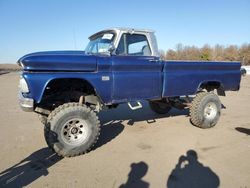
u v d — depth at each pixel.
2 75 36.56
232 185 3.46
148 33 5.42
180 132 5.87
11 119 7.37
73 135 4.42
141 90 5.15
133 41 5.23
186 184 3.49
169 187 3.41
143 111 8.22
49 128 4.21
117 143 5.12
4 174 3.80
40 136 5.64
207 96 6.04
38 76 4.07
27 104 4.10
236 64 6.76
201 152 4.63
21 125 6.64
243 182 3.54
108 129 6.14
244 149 4.77
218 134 5.71
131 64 4.94
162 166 4.05
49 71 4.20
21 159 4.35
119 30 5.04
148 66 5.16
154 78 5.28
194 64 5.86
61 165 4.10
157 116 7.52
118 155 4.50
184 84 5.77
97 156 4.45
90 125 4.48
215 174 3.78
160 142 5.18
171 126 6.39
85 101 4.83
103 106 5.15
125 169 3.95
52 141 4.21
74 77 4.34
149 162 4.20
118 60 4.81
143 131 5.96
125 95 4.97
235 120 7.05
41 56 4.11
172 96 5.65
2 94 13.71
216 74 6.32
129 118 7.28
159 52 5.59
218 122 6.81
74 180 3.61
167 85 5.50
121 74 4.84
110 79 4.72
